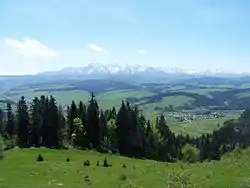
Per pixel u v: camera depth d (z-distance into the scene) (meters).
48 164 66.88
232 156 54.62
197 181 39.78
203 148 143.50
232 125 177.00
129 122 126.44
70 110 131.75
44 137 124.69
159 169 53.97
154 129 141.12
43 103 128.25
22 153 87.31
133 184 43.84
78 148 118.75
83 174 53.97
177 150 145.75
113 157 88.88
